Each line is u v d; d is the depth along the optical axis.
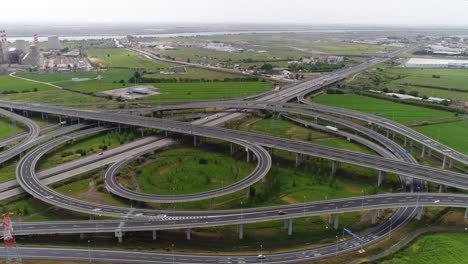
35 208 186.00
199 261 147.88
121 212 175.62
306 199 198.00
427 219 180.50
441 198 184.12
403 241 163.50
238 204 192.50
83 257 149.38
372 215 177.50
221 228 174.12
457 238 165.50
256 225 176.88
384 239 164.88
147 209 180.62
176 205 191.12
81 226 165.38
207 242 163.75
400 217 182.75
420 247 158.62
